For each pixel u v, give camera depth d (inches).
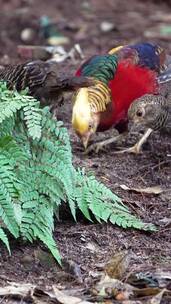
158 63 282.4
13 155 202.4
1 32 484.7
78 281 195.5
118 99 270.7
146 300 187.2
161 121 270.7
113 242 217.0
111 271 198.8
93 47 461.4
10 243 206.2
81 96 261.3
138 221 223.8
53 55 391.5
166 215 235.0
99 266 203.5
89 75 269.9
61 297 184.2
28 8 539.2
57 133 208.2
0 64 381.7
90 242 215.8
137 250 214.7
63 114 305.7
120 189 246.4
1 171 198.7
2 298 185.3
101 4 565.0
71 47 460.4
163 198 245.4
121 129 281.6
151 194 245.3
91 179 224.2
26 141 208.8
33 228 204.2
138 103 267.0
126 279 196.5
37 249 205.6
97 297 187.2
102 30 500.4
